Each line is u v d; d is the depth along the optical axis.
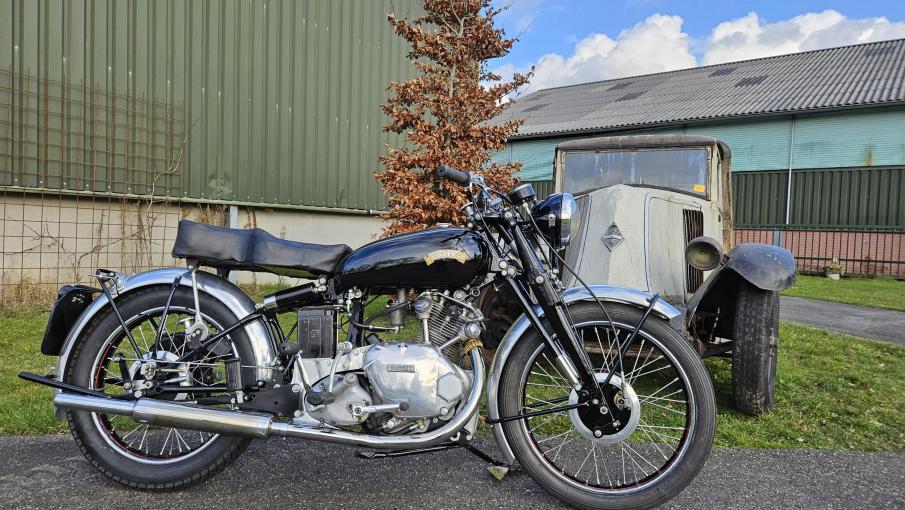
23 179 5.76
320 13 7.96
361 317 2.23
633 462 2.42
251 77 7.36
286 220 7.95
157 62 6.58
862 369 4.30
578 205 4.07
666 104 18.44
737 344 3.13
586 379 2.14
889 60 17.25
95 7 6.12
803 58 19.97
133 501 2.15
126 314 2.30
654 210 3.64
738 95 17.42
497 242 2.26
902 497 2.25
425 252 2.12
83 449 2.23
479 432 2.87
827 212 14.79
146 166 6.55
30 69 5.75
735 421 3.11
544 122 19.83
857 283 12.23
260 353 2.24
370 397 2.09
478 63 5.52
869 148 14.27
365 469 2.46
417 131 5.21
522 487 2.31
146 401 2.13
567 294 2.22
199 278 2.33
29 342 4.32
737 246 3.27
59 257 6.06
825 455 2.66
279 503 2.16
